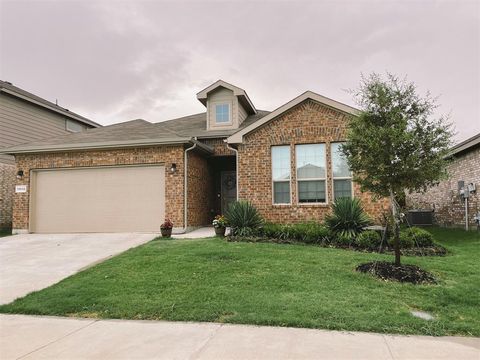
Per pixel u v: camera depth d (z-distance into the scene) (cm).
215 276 632
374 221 1052
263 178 1178
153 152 1242
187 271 665
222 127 1488
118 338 403
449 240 1080
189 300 522
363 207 1075
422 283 580
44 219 1318
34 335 420
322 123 1145
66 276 705
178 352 360
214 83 1490
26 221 1314
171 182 1216
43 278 697
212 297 531
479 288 550
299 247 873
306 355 344
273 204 1163
